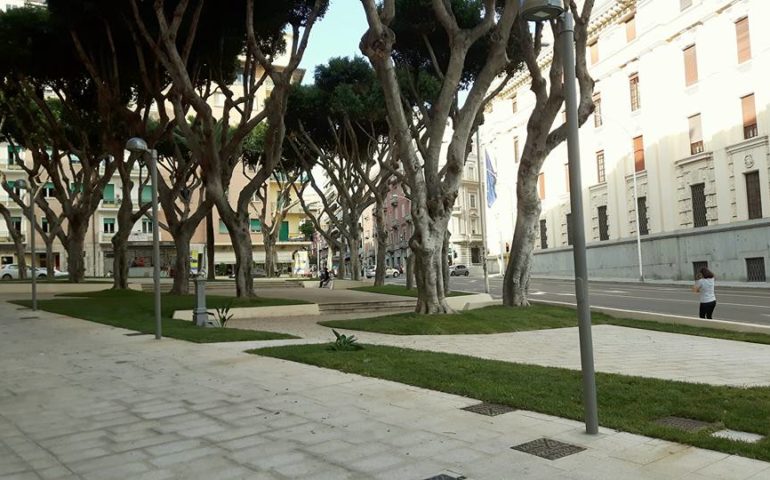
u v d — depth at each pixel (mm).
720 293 27266
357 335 13656
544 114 17531
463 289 37531
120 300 22781
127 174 26016
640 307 21594
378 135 32281
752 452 4527
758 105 32406
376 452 4832
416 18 20297
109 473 4488
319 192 34469
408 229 83188
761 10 32156
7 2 44562
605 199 45531
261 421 5855
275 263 57844
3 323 16516
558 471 4301
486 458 4621
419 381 7461
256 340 12156
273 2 18609
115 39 20375
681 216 37969
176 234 24969
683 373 8469
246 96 20969
